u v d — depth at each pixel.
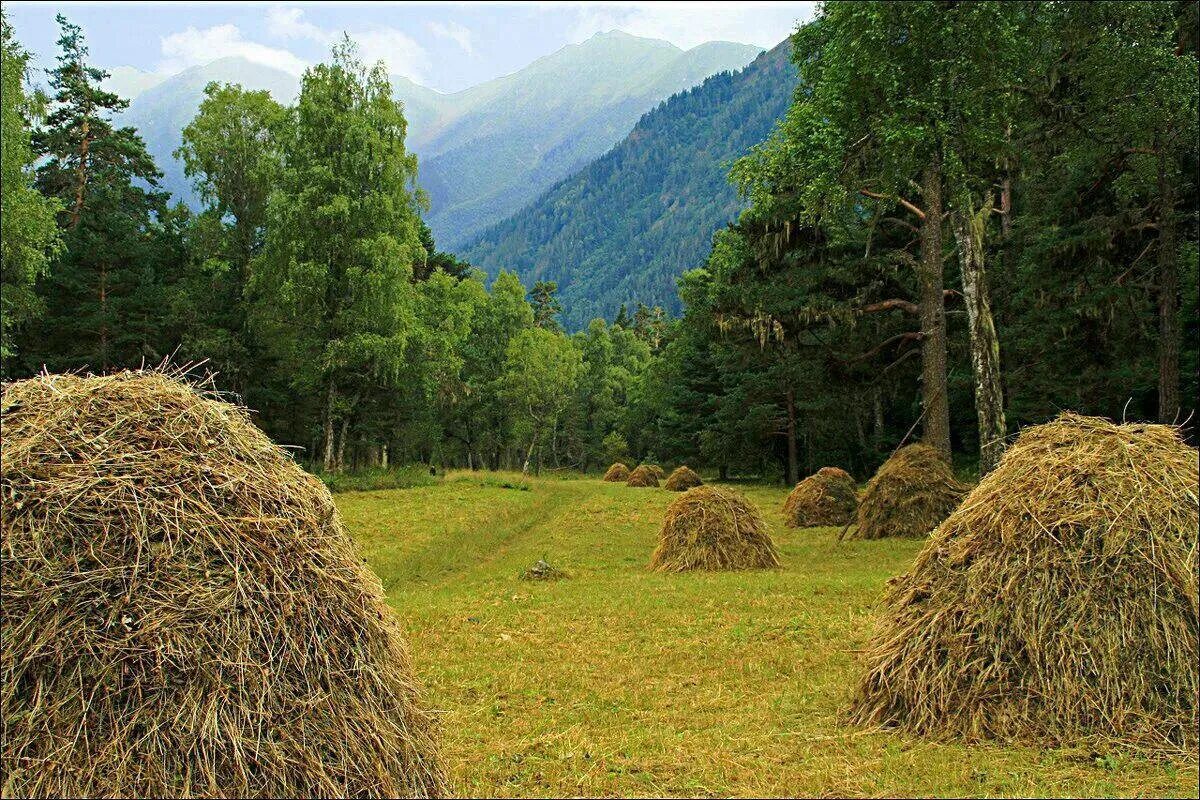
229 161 39.97
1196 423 23.59
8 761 3.44
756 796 4.54
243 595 3.82
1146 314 23.64
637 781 4.79
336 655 4.05
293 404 41.81
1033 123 18.05
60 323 36.66
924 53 16.11
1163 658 5.01
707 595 10.55
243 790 3.63
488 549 18.39
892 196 18.17
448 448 61.25
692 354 48.09
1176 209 20.53
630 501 27.64
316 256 33.38
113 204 40.19
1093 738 4.93
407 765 4.20
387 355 33.53
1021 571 5.33
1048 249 21.47
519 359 54.53
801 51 20.30
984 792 4.45
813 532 18.75
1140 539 5.17
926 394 19.31
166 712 3.60
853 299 22.22
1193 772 4.54
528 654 7.95
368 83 35.38
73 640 3.56
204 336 37.50
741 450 41.47
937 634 5.54
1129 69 16.16
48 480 3.72
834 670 6.99
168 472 3.91
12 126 26.73
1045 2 16.38
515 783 4.79
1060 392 27.09
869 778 4.70
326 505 4.43
